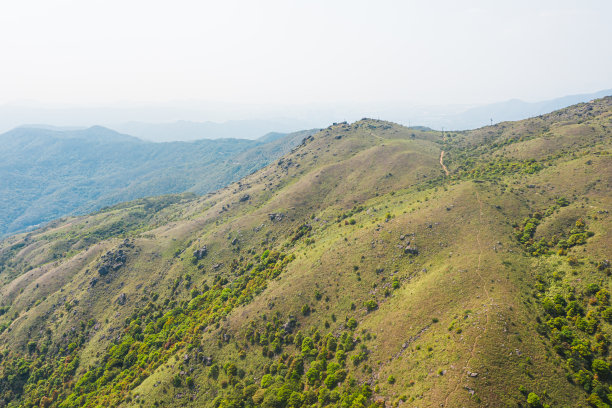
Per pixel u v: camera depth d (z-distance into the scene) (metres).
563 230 116.75
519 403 66.81
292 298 128.38
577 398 68.94
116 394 123.69
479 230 124.88
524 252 112.81
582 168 141.88
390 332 96.94
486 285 97.62
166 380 117.88
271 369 108.62
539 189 142.88
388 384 82.38
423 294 102.44
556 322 84.88
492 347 76.69
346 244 142.75
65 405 131.25
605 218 110.25
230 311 139.12
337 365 97.50
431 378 75.69
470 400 67.25
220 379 112.94
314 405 89.19
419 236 129.25
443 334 85.69
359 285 121.25
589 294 89.50
